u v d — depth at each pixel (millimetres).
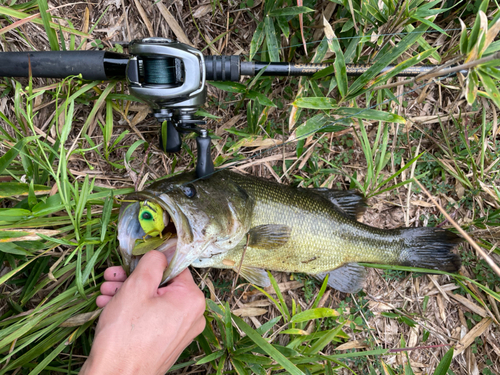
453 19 499
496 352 523
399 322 538
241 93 476
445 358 425
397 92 521
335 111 441
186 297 342
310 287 520
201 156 374
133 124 474
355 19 458
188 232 356
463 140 511
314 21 493
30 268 442
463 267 536
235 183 405
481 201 528
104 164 482
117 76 394
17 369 425
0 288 440
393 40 474
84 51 383
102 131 450
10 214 334
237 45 506
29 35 451
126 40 482
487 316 527
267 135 480
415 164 544
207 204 371
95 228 422
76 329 401
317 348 437
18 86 377
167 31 491
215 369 462
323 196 470
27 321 366
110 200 377
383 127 530
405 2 383
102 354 294
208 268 490
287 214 429
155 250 360
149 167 488
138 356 303
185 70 343
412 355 532
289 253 443
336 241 453
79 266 362
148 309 316
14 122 454
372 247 470
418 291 540
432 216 548
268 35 452
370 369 468
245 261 439
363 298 526
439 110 541
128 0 477
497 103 323
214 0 474
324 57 495
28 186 362
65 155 375
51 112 464
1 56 374
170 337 317
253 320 513
